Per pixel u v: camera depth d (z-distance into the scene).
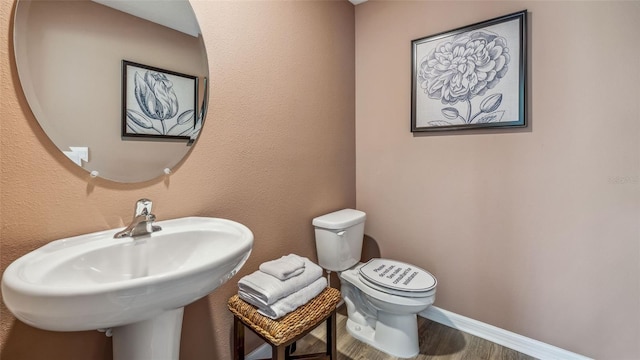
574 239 1.37
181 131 1.11
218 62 1.22
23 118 0.77
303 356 1.35
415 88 1.79
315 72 1.72
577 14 1.31
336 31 1.87
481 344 1.60
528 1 1.42
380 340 1.58
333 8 1.84
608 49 1.25
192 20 1.13
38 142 0.80
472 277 1.67
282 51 1.50
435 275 1.81
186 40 1.11
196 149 1.16
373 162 2.03
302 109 1.64
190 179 1.15
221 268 0.76
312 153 1.72
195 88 1.15
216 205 1.24
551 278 1.44
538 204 1.45
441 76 1.69
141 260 0.91
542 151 1.43
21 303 0.57
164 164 1.07
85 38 0.88
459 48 1.62
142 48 1.00
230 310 1.24
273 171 1.49
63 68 0.84
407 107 1.85
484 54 1.54
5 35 0.74
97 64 0.90
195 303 1.20
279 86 1.49
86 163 0.89
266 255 1.47
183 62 1.11
